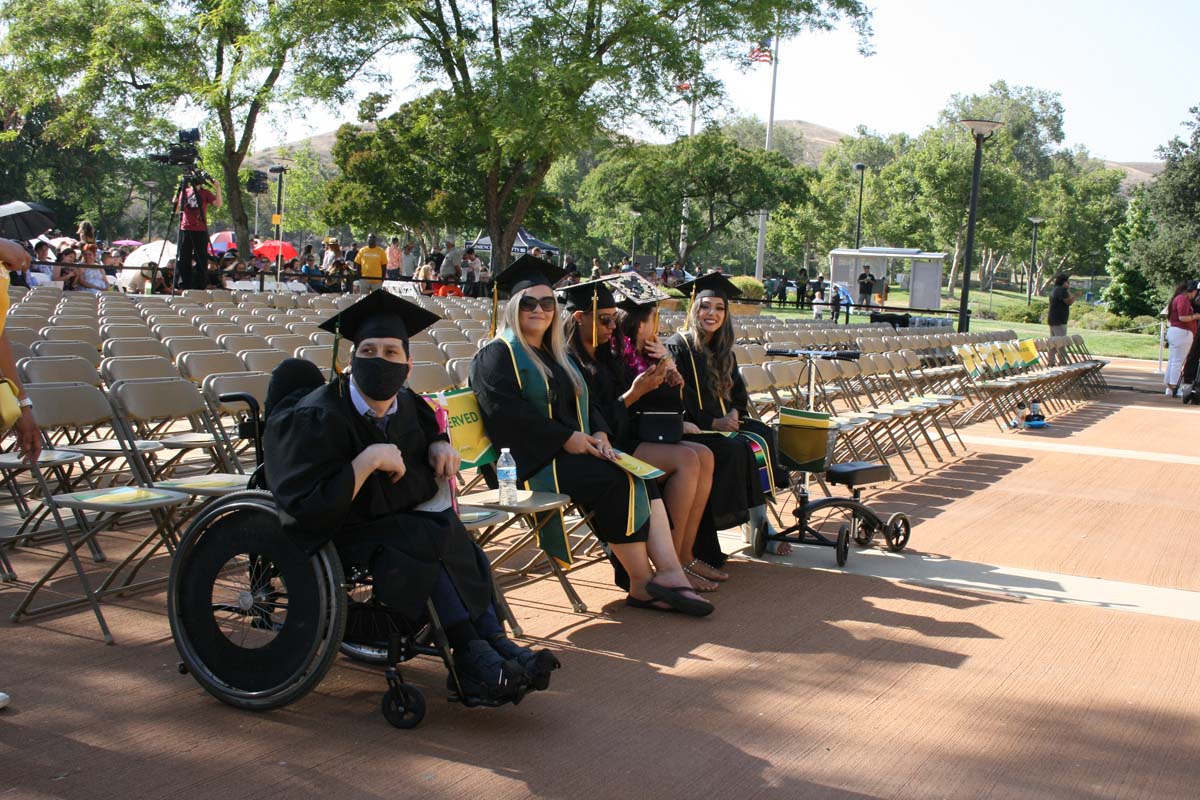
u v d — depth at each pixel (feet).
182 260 60.90
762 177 151.74
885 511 26.22
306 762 11.33
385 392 12.01
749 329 50.19
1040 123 353.10
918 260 102.12
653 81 78.02
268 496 12.17
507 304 17.26
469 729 12.36
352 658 14.47
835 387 38.09
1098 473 33.32
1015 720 13.35
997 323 125.90
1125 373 75.61
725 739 12.41
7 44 85.66
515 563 19.69
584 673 14.35
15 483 20.42
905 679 14.61
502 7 80.12
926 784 11.50
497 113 74.95
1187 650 16.33
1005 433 42.04
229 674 12.55
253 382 22.54
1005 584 19.76
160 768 11.03
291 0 75.66
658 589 17.06
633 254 178.70
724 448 19.45
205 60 83.87
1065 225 261.24
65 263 57.98
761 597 18.30
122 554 18.92
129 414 19.98
